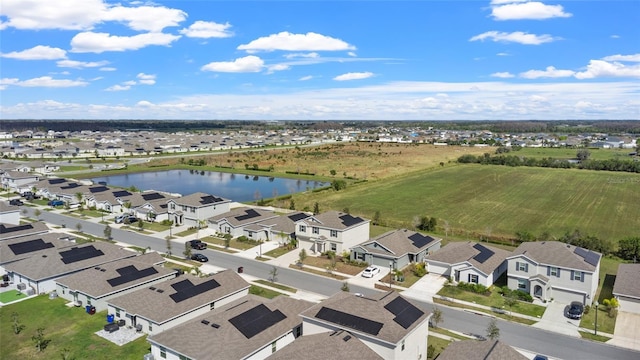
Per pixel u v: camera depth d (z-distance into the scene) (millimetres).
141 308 42094
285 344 37531
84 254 56812
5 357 37344
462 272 54688
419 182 134750
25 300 49344
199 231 80438
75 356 37281
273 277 55969
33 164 164375
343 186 124188
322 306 37375
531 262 50969
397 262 59312
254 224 77125
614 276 57156
